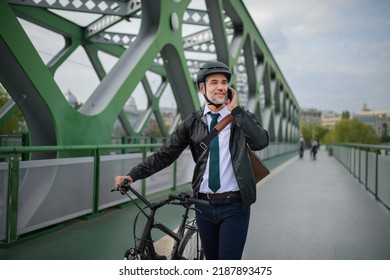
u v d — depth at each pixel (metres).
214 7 13.29
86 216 5.32
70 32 17.22
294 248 4.10
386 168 6.64
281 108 35.97
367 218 5.68
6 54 5.20
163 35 9.09
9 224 3.96
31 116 5.96
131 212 5.89
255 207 6.53
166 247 3.33
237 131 2.17
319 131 118.25
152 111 29.66
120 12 12.84
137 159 6.67
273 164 18.34
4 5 4.93
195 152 2.29
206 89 2.14
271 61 27.27
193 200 2.06
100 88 7.49
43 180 4.40
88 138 6.55
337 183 10.21
